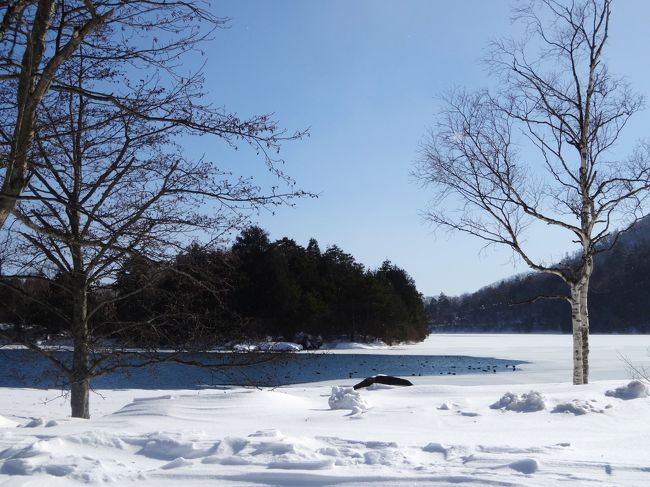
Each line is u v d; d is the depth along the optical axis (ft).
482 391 45.47
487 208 56.13
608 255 435.12
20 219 27.58
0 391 55.26
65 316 36.27
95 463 18.62
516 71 56.75
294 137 31.27
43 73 27.14
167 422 29.81
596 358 129.49
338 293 258.98
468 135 56.49
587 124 55.06
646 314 414.21
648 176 54.60
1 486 16.63
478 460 18.71
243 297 189.06
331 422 30.22
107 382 86.53
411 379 85.92
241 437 21.31
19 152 26.94
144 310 38.17
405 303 305.12
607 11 54.65
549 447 20.92
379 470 17.74
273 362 37.63
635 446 21.79
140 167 33.99
